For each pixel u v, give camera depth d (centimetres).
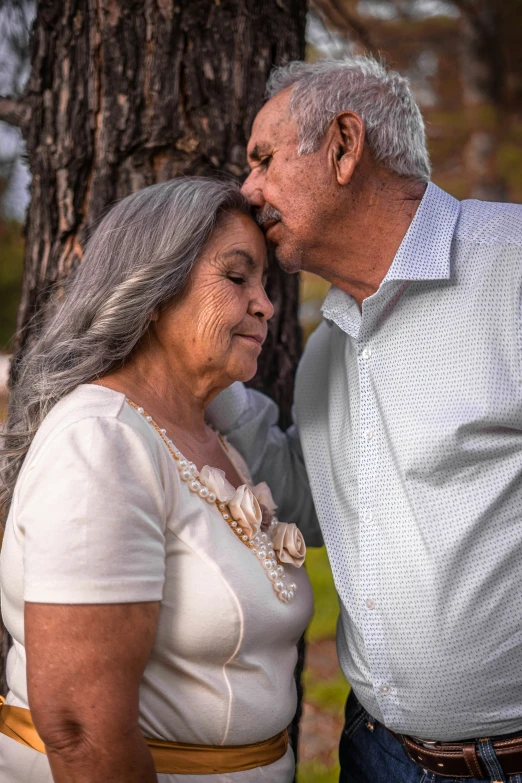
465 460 154
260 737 146
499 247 158
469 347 157
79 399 139
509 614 150
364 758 179
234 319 157
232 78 204
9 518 139
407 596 156
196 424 166
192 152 200
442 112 666
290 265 177
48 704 118
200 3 198
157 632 133
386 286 163
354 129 162
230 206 164
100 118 200
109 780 119
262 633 143
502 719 151
